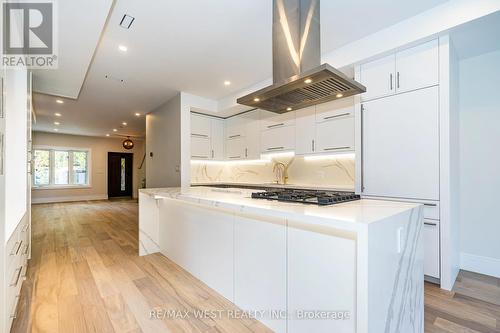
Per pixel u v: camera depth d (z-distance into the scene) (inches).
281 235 60.6
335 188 126.0
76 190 356.8
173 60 118.9
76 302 76.7
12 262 62.8
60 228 179.6
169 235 115.4
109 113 219.6
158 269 102.8
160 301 77.5
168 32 95.7
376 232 42.1
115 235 159.8
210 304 75.7
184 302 76.9
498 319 68.1
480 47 93.7
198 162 190.7
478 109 101.3
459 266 103.3
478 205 101.0
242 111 177.8
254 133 170.9
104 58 116.5
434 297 79.6
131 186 407.5
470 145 103.0
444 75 84.0
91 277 95.0
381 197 98.3
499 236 96.5
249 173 191.9
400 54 93.6
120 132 331.3
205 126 185.0
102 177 378.6
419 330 60.4
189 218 99.3
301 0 71.1
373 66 100.7
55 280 92.1
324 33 96.3
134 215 233.9
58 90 146.0
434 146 86.2
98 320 67.5
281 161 168.2
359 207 56.9
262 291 65.8
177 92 163.8
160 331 63.0
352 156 130.9
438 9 81.5
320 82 68.5
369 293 40.1
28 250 111.6
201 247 91.5
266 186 162.7
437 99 85.5
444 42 84.0
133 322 66.7
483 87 100.2
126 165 404.8
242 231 72.5
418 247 60.7
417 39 86.1
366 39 98.9
